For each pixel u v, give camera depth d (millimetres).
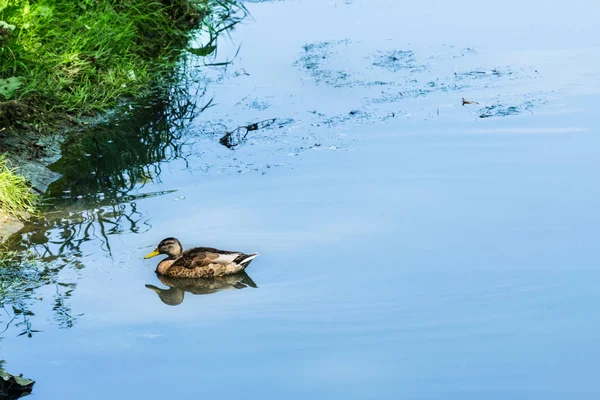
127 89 19609
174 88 20062
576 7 24938
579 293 11414
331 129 17438
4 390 9602
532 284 11648
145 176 15664
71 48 19828
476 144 16266
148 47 22234
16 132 16953
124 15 21734
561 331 10586
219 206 14297
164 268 12398
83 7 21422
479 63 20750
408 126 17328
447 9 25281
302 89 19781
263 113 18500
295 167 15688
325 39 23031
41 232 13680
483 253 12461
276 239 13109
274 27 24297
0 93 17141
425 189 14539
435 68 20594
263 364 10039
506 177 14836
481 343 10359
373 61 21250
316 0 26672
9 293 11836
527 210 13680
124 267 12625
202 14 24719
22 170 15703
